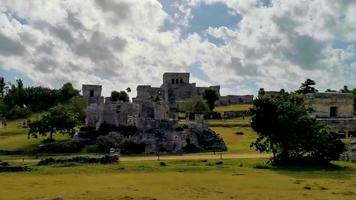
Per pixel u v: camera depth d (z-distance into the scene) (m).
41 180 51.78
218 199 39.62
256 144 73.31
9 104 184.38
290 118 70.12
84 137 100.06
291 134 69.75
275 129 70.62
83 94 175.25
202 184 48.59
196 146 94.94
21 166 61.41
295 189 45.84
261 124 72.06
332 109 97.94
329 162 70.00
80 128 108.94
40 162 66.62
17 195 41.00
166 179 52.44
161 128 98.81
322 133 70.31
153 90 194.00
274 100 72.31
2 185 47.59
